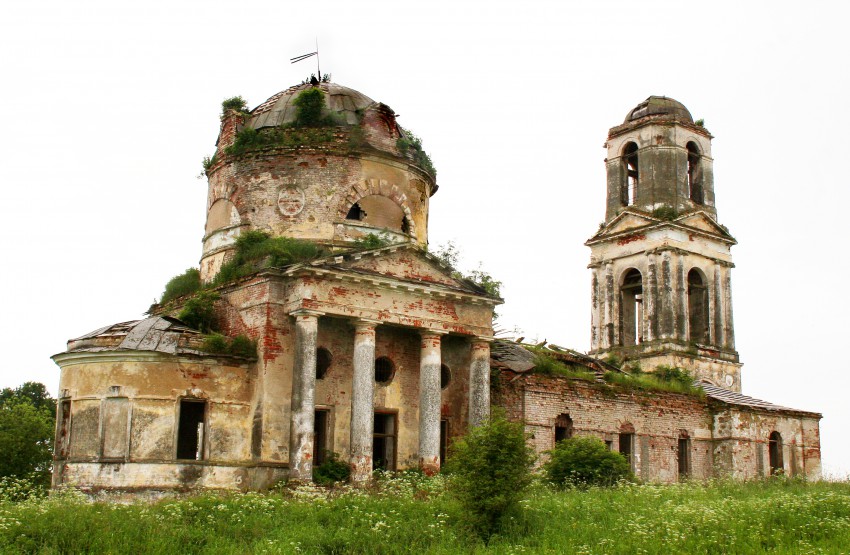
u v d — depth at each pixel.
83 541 16.98
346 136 31.09
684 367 42.25
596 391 33.50
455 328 29.28
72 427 26.48
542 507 21.11
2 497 22.91
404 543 18.09
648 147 45.31
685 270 43.91
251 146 31.06
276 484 25.56
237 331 28.06
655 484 29.00
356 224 30.56
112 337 26.78
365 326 27.41
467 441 20.22
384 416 29.45
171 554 16.95
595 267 46.50
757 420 38.19
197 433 28.31
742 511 20.12
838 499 21.95
